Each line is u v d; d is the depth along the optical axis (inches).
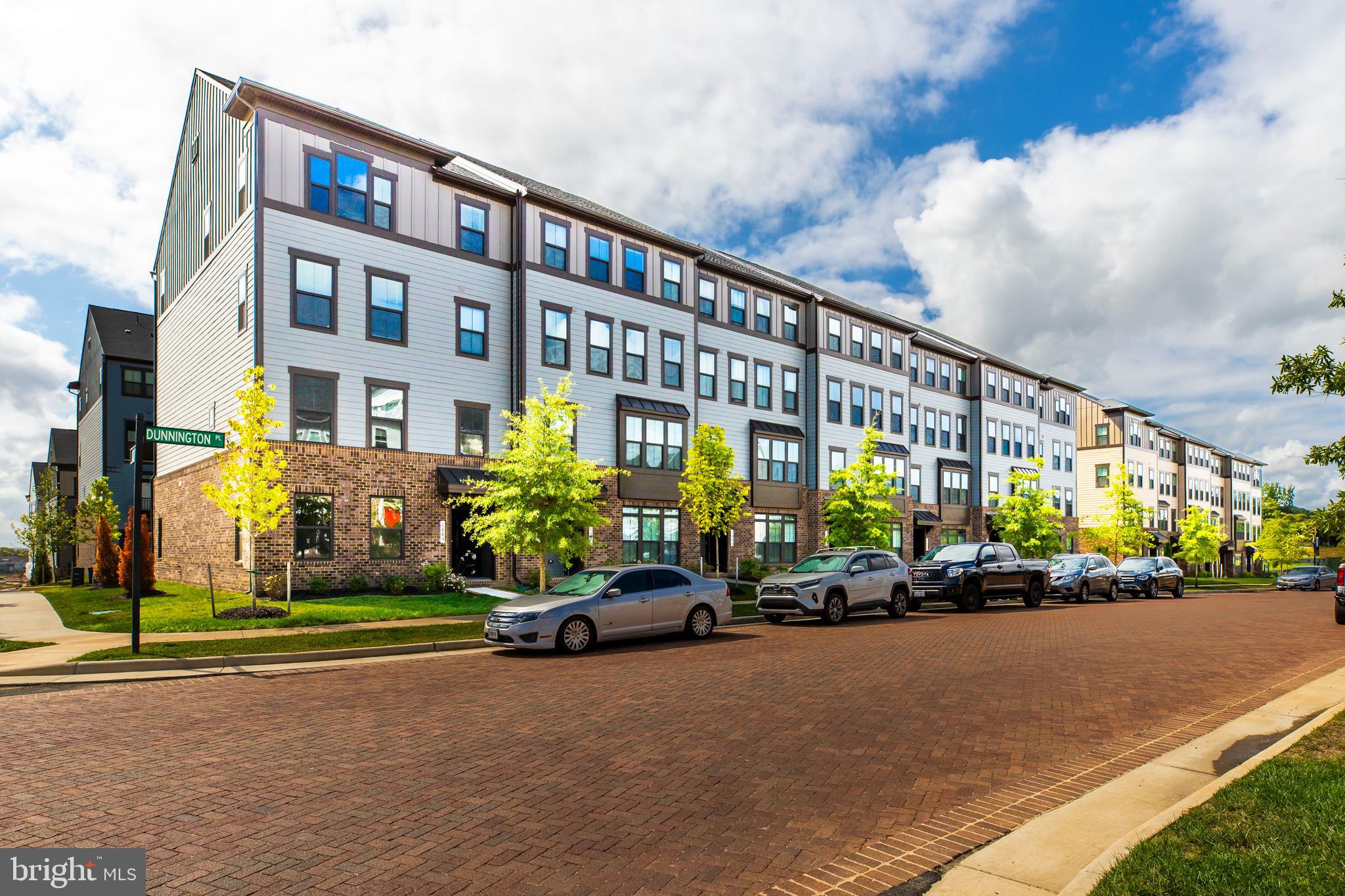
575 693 397.4
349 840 204.5
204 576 969.5
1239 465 3255.4
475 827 213.9
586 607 557.3
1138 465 2472.9
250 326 832.3
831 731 320.2
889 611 816.3
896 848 201.0
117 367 1670.8
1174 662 509.4
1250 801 209.2
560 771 265.0
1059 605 1063.6
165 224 1285.7
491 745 297.6
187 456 1067.3
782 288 1392.7
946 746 298.5
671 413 1161.4
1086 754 289.7
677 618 614.5
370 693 400.8
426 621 687.7
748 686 416.2
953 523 1749.5
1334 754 262.2
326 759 278.2
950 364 1806.1
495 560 981.8
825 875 184.4
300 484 828.0
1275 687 420.5
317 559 834.2
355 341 884.6
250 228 842.2
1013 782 255.4
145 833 208.2
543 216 1043.9
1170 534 2625.5
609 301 1111.0
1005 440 1913.1
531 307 1019.3
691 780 256.1
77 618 707.4
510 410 1017.5
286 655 501.0
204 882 178.9
